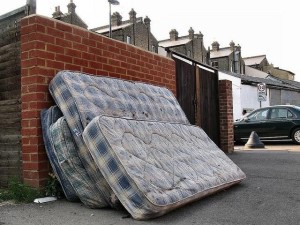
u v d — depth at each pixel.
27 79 3.89
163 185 3.13
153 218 3.00
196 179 3.63
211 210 3.31
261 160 7.37
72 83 3.82
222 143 9.11
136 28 41.09
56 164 3.61
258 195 3.97
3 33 4.30
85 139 3.20
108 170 3.05
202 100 8.19
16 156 4.07
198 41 47.91
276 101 30.62
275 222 2.95
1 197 3.65
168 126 4.27
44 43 3.93
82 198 3.38
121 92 4.51
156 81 6.16
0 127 4.25
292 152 9.22
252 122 13.69
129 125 3.53
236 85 25.91
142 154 3.32
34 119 3.80
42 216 3.07
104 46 4.89
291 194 4.03
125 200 2.97
